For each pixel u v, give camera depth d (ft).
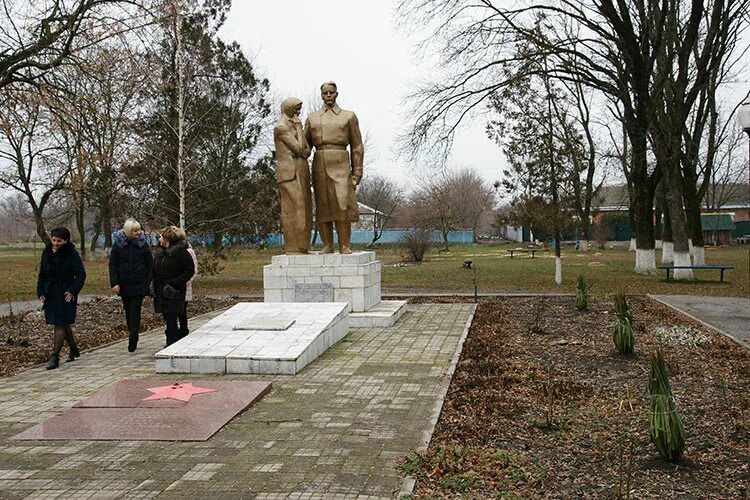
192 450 18.20
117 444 18.72
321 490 15.30
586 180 97.96
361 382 26.48
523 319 45.62
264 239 81.51
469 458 17.21
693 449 18.24
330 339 34.50
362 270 43.75
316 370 28.86
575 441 19.03
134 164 66.33
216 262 77.51
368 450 18.13
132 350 34.45
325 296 43.91
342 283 43.93
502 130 75.00
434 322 44.42
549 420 20.30
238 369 28.32
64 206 110.11
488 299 60.34
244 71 79.00
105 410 21.93
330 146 45.24
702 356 31.48
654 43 76.02
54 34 47.42
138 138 67.82
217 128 73.77
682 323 42.57
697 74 79.66
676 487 15.55
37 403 23.81
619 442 18.47
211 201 72.54
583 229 94.43
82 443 18.83
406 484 15.56
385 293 68.39
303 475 16.26
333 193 44.98
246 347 29.63
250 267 124.26
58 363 30.73
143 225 68.18
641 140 82.79
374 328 41.65
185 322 35.53
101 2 48.88
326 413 21.97
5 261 147.74
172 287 32.86
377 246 204.33
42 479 16.14
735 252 174.19
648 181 88.58
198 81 75.25
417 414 21.71
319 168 45.39
